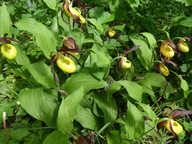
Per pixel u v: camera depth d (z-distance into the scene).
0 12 0.33
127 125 0.30
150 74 0.43
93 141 0.28
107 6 0.69
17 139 0.31
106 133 0.33
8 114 0.33
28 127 0.34
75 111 0.27
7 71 0.45
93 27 0.46
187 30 0.51
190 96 0.45
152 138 0.36
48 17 0.53
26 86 0.40
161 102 0.46
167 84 0.43
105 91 0.35
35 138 0.32
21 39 0.47
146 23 0.58
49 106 0.32
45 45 0.33
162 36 0.57
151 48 0.44
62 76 0.40
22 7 0.60
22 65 0.35
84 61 0.40
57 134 0.27
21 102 0.31
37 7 0.61
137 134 0.30
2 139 0.30
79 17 0.37
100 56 0.35
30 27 0.32
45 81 0.33
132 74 0.43
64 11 0.39
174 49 0.39
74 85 0.33
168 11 0.72
